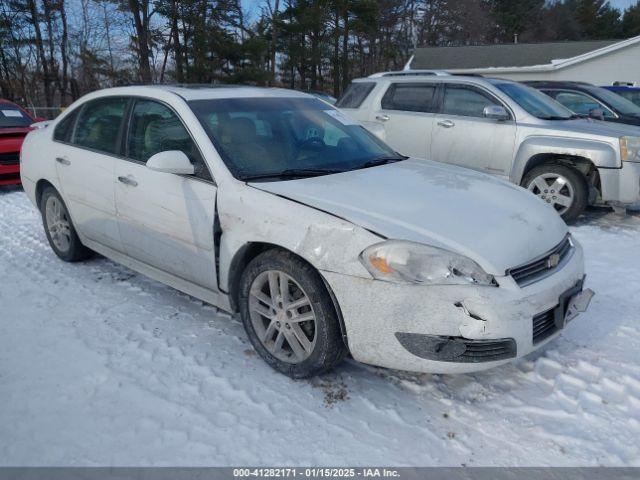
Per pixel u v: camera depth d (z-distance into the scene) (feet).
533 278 9.62
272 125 12.98
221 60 117.70
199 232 11.53
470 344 8.98
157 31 117.60
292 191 10.59
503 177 22.65
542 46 90.94
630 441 8.82
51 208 16.90
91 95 15.52
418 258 8.94
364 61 160.15
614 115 29.84
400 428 9.18
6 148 28.43
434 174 12.32
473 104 23.66
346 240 9.37
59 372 10.76
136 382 10.44
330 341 9.82
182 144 12.18
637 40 74.74
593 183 21.63
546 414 9.52
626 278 15.81
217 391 10.18
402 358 9.22
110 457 8.50
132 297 14.24
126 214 13.34
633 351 11.53
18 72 115.85
